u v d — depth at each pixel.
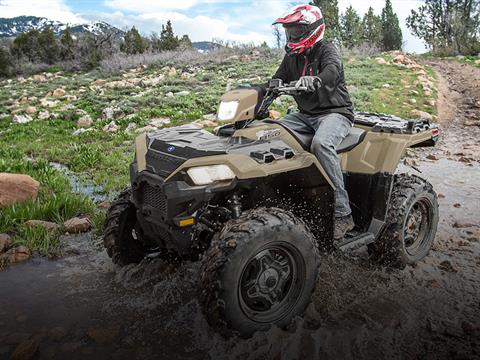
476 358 2.83
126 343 3.00
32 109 14.61
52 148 9.00
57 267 4.08
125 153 8.43
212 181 2.94
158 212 3.16
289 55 4.06
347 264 4.10
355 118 4.27
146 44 33.72
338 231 3.62
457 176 7.01
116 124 11.30
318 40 3.75
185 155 3.09
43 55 30.83
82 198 5.53
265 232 2.84
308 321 3.23
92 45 31.36
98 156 7.78
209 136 3.45
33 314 3.33
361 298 3.55
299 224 3.05
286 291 3.15
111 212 3.89
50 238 4.52
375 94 13.91
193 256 3.45
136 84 19.47
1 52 28.53
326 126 3.59
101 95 16.39
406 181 4.14
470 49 34.12
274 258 3.06
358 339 3.02
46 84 22.09
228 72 19.91
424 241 4.29
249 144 3.23
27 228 4.62
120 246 3.89
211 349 2.92
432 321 3.25
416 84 15.99
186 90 16.27
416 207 4.26
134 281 3.82
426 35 38.31
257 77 17.62
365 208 3.94
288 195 3.60
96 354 2.88
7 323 3.21
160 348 2.94
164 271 3.95
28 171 6.69
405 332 3.11
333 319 3.26
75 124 12.07
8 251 4.24
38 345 2.92
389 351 2.90
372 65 20.52
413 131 3.92
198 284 2.84
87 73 27.09
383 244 3.97
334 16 31.12
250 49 27.44
